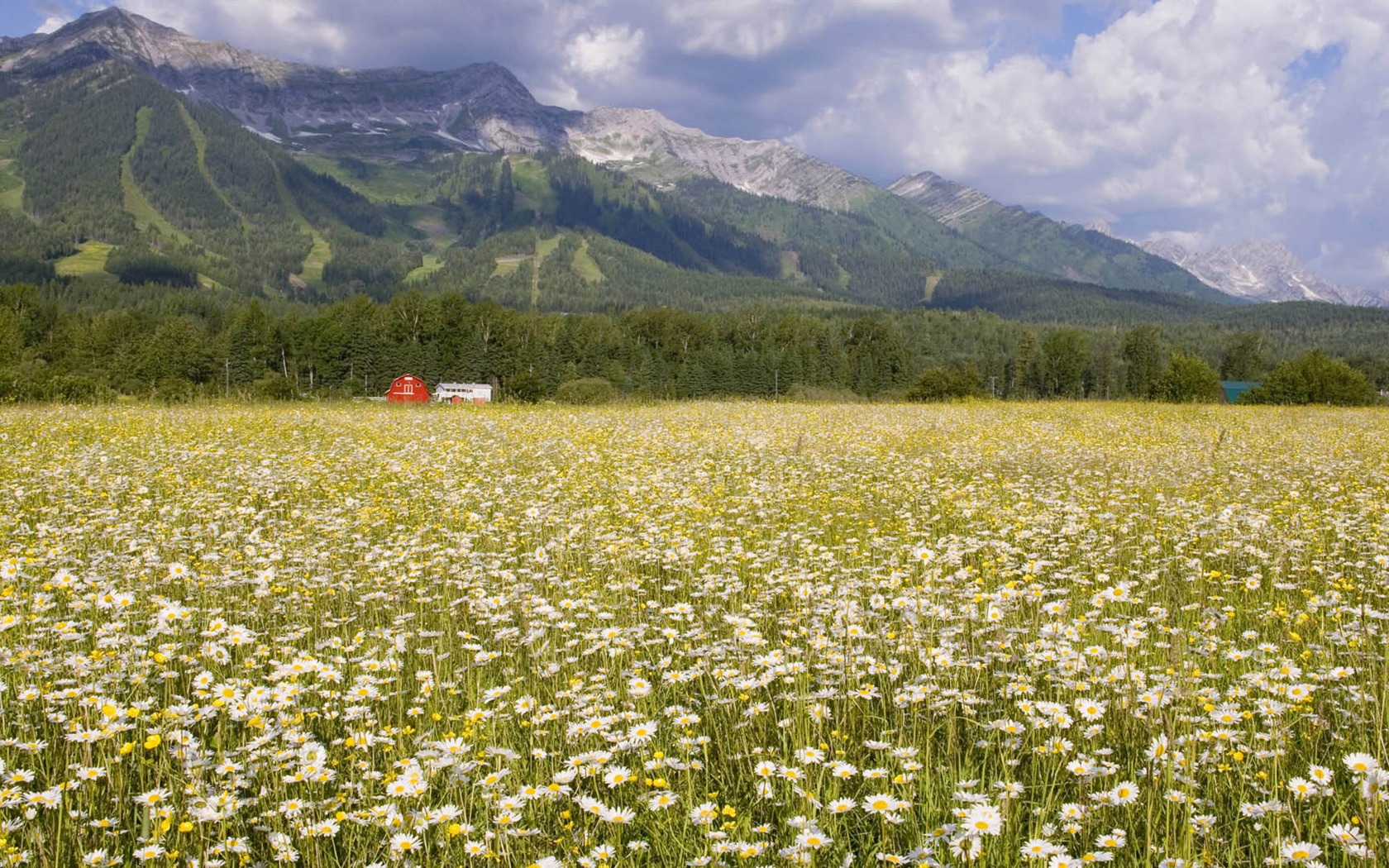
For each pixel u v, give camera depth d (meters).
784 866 3.47
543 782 4.08
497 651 5.66
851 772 3.81
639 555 8.22
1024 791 3.98
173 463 14.13
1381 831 3.39
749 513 10.64
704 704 5.09
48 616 6.13
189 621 5.81
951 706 4.61
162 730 4.35
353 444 17.72
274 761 4.07
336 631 6.38
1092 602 6.04
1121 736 4.47
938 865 3.14
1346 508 10.48
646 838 3.83
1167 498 11.42
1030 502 10.94
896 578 6.68
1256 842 3.55
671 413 30.52
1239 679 4.79
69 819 3.72
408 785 3.75
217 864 3.40
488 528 9.48
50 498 10.66
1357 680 4.87
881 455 16.12
